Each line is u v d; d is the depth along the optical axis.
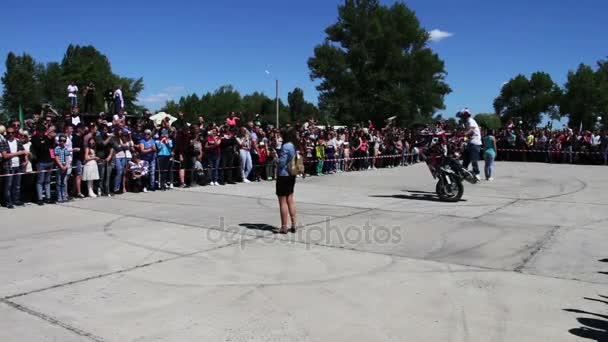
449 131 14.27
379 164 21.36
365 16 57.62
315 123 20.48
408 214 9.41
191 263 6.02
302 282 5.32
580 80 73.44
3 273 5.59
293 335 3.99
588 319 4.34
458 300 4.80
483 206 10.37
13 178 9.97
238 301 4.75
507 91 104.19
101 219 8.80
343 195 12.09
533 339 3.94
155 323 4.23
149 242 7.07
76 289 5.07
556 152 23.12
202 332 4.05
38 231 7.80
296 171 7.54
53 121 13.56
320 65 57.62
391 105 55.25
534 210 9.88
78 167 11.16
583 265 6.02
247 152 14.96
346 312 4.48
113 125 12.67
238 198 11.49
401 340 3.91
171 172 13.28
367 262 6.11
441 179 11.03
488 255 6.48
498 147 25.23
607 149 21.88
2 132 9.95
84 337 3.95
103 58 82.75
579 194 12.21
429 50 57.56
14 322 4.24
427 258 6.32
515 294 4.97
